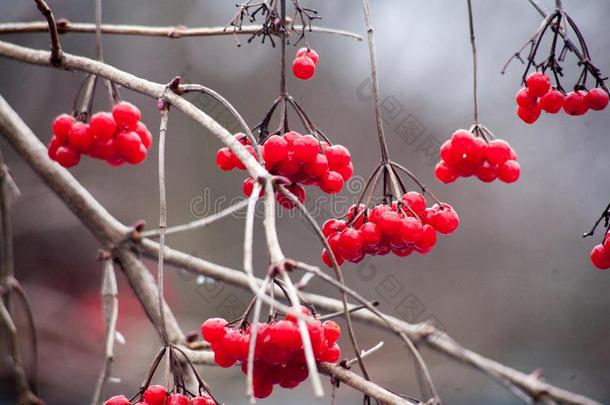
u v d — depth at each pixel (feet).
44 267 26.32
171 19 28.68
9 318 11.41
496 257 30.48
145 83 8.96
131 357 25.25
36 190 24.20
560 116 29.71
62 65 10.63
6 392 21.31
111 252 12.63
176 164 28.86
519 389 11.65
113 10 28.17
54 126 10.73
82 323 25.75
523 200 30.66
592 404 11.16
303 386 26.13
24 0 26.63
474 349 29.50
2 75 26.76
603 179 29.73
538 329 29.60
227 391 23.91
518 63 28.73
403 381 27.04
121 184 28.60
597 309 29.81
